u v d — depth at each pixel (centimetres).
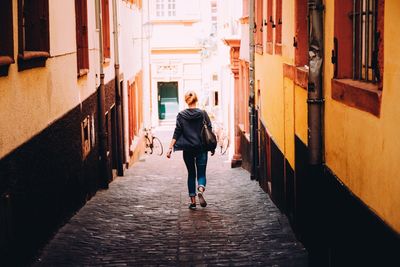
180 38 3678
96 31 1314
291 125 872
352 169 514
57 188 862
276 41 1050
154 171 1797
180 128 1035
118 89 1652
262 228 887
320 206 657
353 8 563
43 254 746
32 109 726
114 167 1631
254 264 704
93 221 948
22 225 670
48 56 800
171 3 3662
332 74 595
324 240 640
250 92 1448
